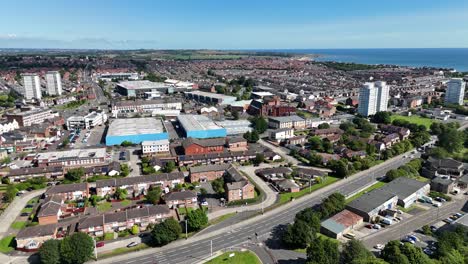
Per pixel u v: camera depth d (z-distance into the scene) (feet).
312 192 537.24
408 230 422.82
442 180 545.85
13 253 380.17
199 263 361.92
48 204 455.63
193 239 408.26
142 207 452.35
